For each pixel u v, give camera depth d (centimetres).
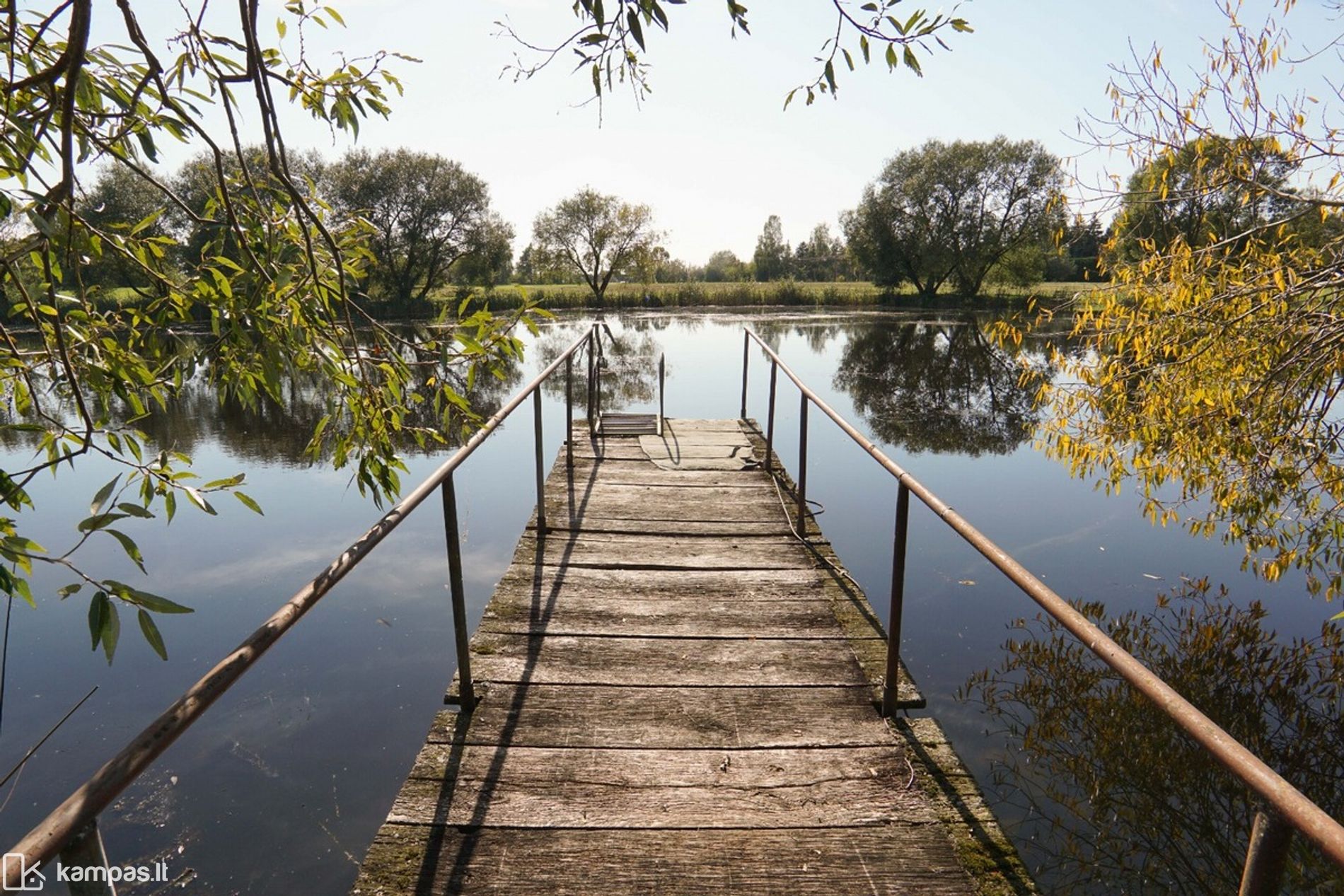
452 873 199
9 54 154
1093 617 465
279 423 1064
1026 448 921
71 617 470
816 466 834
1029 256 3050
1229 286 412
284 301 195
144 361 187
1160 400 438
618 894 194
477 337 217
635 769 241
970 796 230
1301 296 400
